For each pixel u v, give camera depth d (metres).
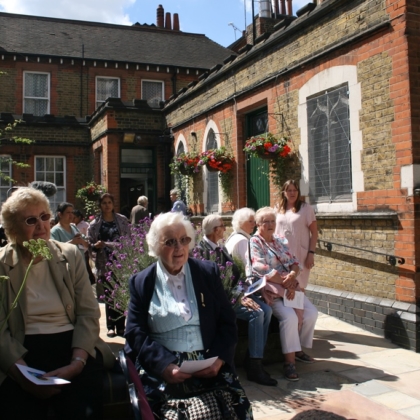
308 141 7.23
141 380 2.93
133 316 3.01
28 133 15.52
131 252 5.00
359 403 4.04
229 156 9.62
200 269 3.11
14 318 2.88
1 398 2.77
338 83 6.57
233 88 9.59
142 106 13.73
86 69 18.97
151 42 21.62
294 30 7.46
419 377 4.59
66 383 2.59
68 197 15.95
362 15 6.15
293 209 6.13
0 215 3.04
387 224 5.79
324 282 6.95
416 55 5.51
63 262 3.10
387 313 5.71
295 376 4.57
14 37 19.08
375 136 5.94
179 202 8.97
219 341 2.98
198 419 2.67
